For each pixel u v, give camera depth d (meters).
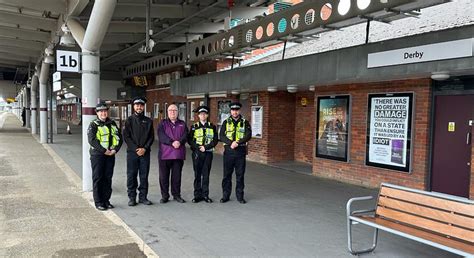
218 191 8.78
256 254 5.02
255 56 15.16
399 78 8.01
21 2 10.76
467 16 8.25
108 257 4.80
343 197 8.24
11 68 34.16
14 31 16.20
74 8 9.09
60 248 5.07
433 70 6.61
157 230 5.95
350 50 8.05
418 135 8.37
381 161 9.11
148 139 7.48
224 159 7.74
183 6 12.12
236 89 12.07
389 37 9.21
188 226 6.16
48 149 16.78
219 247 5.26
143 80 22.64
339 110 10.30
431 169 8.23
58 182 9.48
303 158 13.41
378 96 9.16
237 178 7.76
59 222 6.21
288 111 13.62
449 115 7.93
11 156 14.27
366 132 9.51
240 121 7.75
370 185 9.41
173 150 7.57
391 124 8.88
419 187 8.33
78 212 6.83
